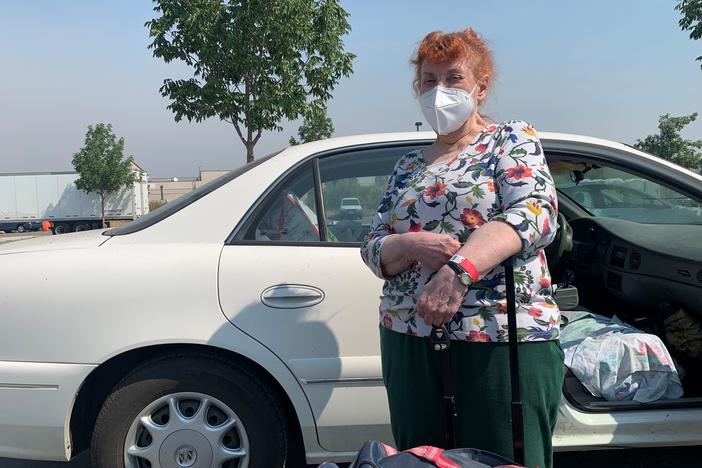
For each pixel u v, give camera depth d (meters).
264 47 7.63
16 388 2.14
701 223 2.89
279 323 2.17
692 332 2.63
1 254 2.27
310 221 2.32
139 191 31.05
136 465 2.22
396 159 2.47
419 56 1.62
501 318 1.43
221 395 2.17
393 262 1.50
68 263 2.20
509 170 1.42
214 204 2.33
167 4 7.40
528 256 1.46
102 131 29.19
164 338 2.14
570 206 3.46
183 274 2.18
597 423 2.21
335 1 7.98
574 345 2.50
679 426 2.25
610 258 3.01
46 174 30.19
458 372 1.48
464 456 1.35
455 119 1.55
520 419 1.40
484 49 1.62
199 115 7.77
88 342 2.14
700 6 8.35
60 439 2.16
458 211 1.45
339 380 2.18
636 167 2.42
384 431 2.23
